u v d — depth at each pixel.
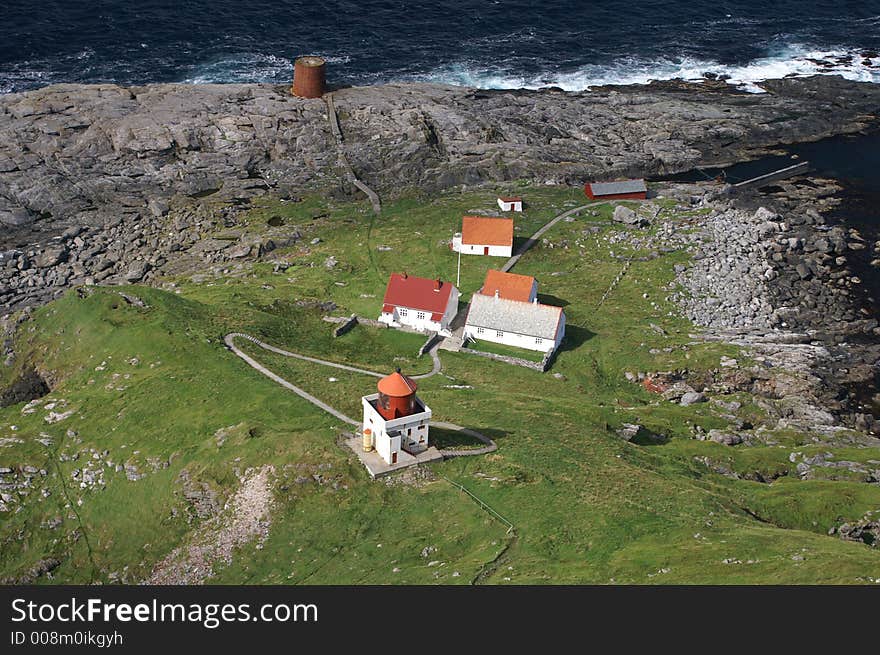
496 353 124.25
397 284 129.38
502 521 81.94
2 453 100.94
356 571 78.69
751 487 95.00
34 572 89.19
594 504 84.06
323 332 127.00
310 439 91.94
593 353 126.12
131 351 116.44
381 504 85.19
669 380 121.88
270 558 82.56
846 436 109.00
